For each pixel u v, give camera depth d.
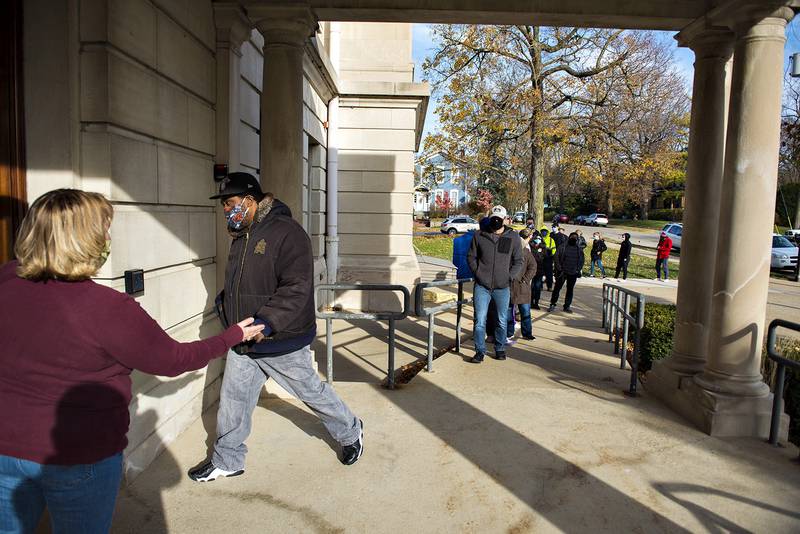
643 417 4.41
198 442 3.63
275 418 4.13
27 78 2.73
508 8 4.59
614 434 4.04
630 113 20.05
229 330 2.16
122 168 2.90
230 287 3.09
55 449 1.59
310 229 9.28
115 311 1.67
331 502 3.00
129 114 2.96
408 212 10.41
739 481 3.38
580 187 57.00
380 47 10.42
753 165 4.01
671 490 3.24
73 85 2.72
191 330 3.85
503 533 2.77
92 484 1.66
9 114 2.69
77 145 2.75
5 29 2.66
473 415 4.33
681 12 4.58
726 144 4.18
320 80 8.77
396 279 10.31
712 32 4.50
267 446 3.66
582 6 4.62
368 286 4.90
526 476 3.36
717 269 4.21
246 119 5.14
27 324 1.60
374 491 3.13
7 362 1.60
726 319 4.14
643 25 4.81
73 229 1.63
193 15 3.85
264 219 3.07
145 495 2.99
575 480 3.33
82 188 2.77
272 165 4.61
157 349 1.75
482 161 20.80
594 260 19.09
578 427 4.15
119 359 1.68
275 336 3.03
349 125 10.27
